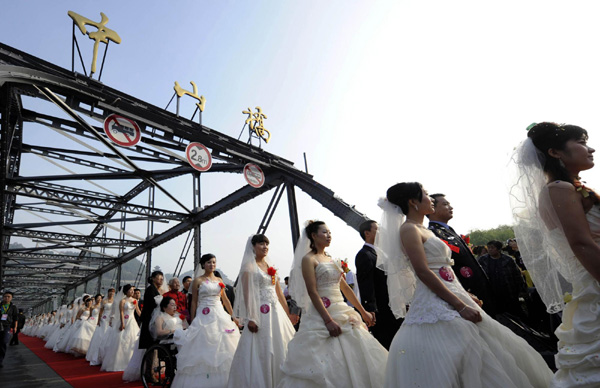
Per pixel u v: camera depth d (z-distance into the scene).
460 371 2.08
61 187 13.45
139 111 9.45
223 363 4.43
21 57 8.12
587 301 1.77
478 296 3.11
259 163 12.36
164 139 10.38
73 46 8.95
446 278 2.42
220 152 11.71
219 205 14.26
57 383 6.68
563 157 1.96
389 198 2.74
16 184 11.12
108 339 8.95
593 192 1.84
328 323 3.13
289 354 3.15
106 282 76.56
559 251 1.89
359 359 3.04
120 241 17.75
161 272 6.90
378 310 4.04
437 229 3.27
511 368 2.11
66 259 21.62
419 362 2.15
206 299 4.99
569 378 1.75
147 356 5.67
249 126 12.77
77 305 13.23
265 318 3.99
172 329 5.61
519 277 4.31
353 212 11.51
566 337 1.83
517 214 2.15
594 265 1.65
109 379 6.81
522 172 2.08
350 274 5.82
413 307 2.40
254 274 4.18
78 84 8.33
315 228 3.69
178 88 10.79
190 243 15.32
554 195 1.84
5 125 8.52
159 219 14.25
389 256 2.66
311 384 2.93
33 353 12.80
